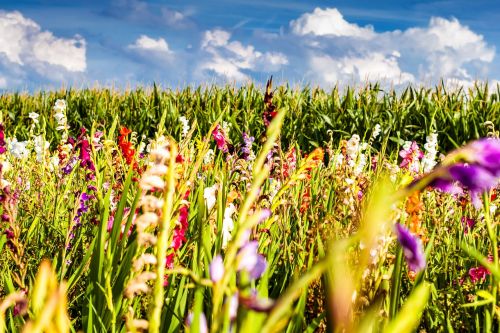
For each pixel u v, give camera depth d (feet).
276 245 8.80
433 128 38.24
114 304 5.73
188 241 7.88
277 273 8.76
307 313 6.45
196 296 3.66
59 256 8.70
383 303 5.26
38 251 9.92
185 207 6.22
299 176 6.94
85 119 50.62
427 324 6.97
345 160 11.58
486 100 40.32
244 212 2.77
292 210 10.28
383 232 5.07
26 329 1.83
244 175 9.70
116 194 10.94
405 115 39.55
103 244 6.08
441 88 42.75
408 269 7.33
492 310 5.27
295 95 44.47
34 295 2.07
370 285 5.14
